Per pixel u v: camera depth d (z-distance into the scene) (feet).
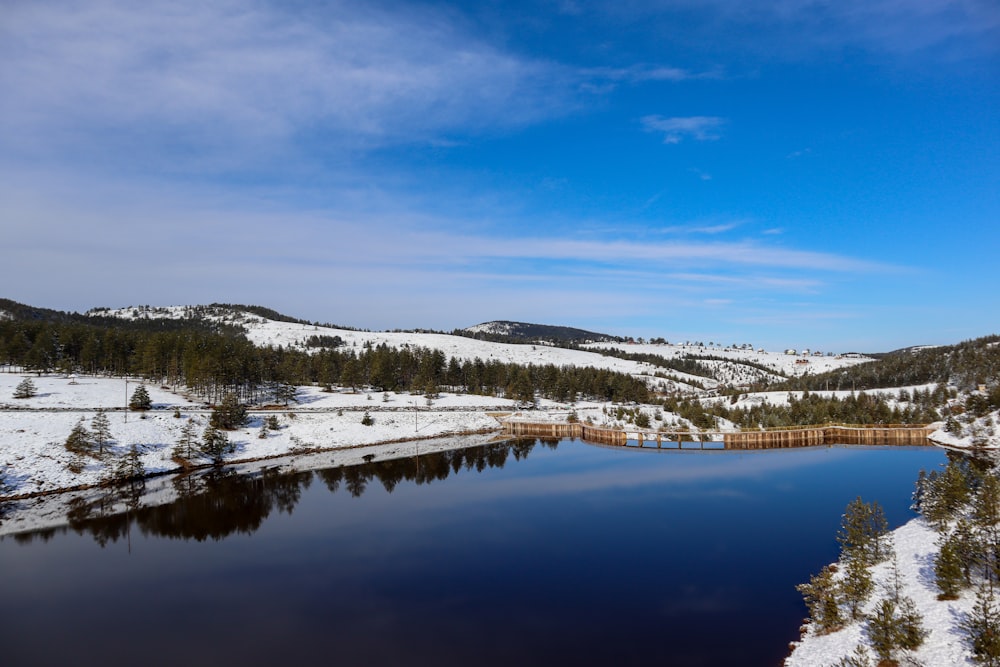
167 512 201.77
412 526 182.19
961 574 98.07
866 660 80.89
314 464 296.71
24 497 217.36
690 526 179.32
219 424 325.42
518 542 164.04
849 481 251.60
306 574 139.95
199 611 118.42
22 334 479.82
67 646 103.81
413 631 108.06
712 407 503.61
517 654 98.22
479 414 464.24
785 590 125.80
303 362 572.51
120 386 436.35
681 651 97.96
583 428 408.46
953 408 431.84
